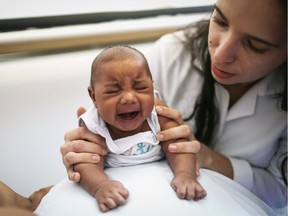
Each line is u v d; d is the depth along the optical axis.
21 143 1.04
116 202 0.61
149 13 1.42
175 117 0.76
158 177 0.69
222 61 0.78
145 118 0.69
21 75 1.21
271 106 0.93
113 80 0.64
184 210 0.63
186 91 1.01
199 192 0.65
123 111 0.65
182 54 1.05
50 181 0.98
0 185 0.76
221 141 0.98
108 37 1.32
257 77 0.83
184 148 0.71
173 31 1.36
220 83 0.89
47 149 1.04
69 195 0.67
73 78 1.23
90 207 0.62
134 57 0.66
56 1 1.26
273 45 0.74
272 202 0.94
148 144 0.72
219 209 0.66
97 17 1.32
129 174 0.70
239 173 0.90
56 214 0.64
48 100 1.15
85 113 0.74
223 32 0.78
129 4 1.38
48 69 1.25
